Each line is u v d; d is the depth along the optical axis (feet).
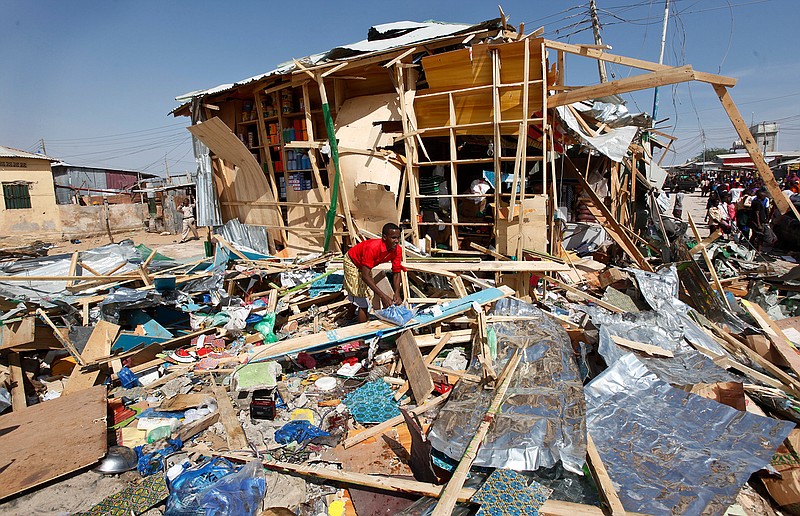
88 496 11.10
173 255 49.90
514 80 23.43
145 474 11.85
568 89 22.86
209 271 24.98
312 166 27.71
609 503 9.07
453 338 17.92
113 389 16.51
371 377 16.66
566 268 21.03
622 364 14.07
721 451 10.75
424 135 25.73
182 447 12.96
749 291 23.76
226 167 32.35
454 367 16.66
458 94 24.48
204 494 10.36
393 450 12.39
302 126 29.17
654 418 12.12
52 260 25.40
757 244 40.93
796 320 19.39
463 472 9.89
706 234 49.80
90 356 17.28
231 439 13.02
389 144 25.96
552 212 26.81
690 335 17.29
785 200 19.48
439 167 29.22
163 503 10.82
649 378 13.73
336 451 12.51
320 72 25.68
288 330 21.22
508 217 23.58
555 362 14.39
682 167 185.06
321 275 24.73
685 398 12.73
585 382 14.99
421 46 24.38
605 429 11.83
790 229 39.19
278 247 31.96
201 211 33.58
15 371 16.30
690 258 23.15
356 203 26.61
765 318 18.29
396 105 25.82
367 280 18.35
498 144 23.66
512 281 22.34
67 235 72.95
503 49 22.86
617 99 33.35
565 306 22.43
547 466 10.12
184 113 34.99
